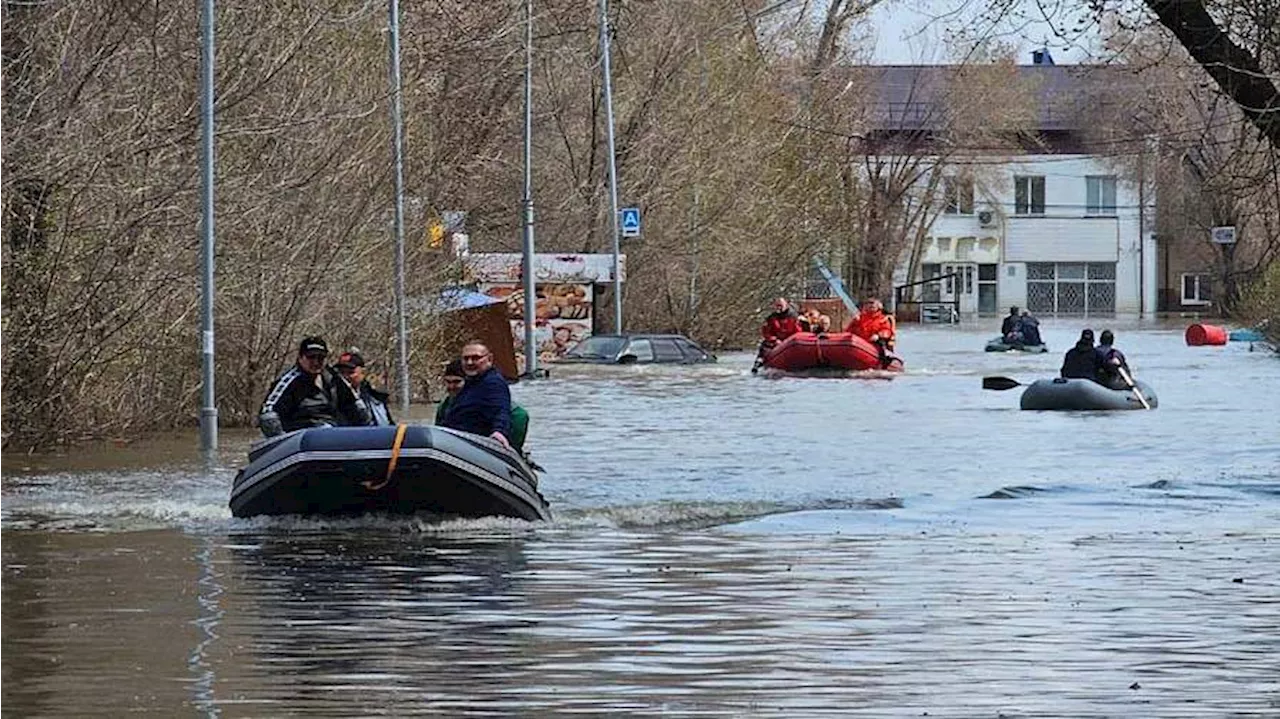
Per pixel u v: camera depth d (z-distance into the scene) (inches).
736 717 834.2
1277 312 5206.7
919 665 944.9
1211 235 6378.0
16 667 935.0
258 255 2504.9
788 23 5536.4
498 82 4229.8
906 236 7824.8
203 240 2224.4
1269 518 1571.1
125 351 2295.8
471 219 4566.9
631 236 4702.3
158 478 1900.8
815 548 1381.6
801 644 1000.2
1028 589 1181.7
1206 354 5059.1
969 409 3016.7
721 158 5118.1
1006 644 999.6
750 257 5255.9
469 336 3592.5
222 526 1498.5
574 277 4468.5
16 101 2165.4
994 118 7549.2
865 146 7263.8
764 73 5275.6
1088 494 1770.4
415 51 3166.8
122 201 2245.3
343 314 2832.2
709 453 2228.1
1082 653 974.4
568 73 4845.0
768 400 3228.3
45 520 1542.8
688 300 5246.1
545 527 1505.9
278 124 2432.3
